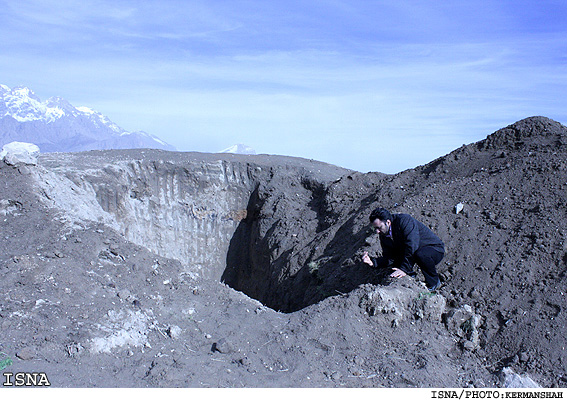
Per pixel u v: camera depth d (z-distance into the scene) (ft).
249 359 13.48
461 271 17.72
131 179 39.73
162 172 41.32
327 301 16.28
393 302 15.28
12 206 19.81
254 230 40.52
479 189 22.15
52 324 13.43
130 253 18.20
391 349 14.30
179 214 41.98
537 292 15.55
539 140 24.90
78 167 36.65
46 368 11.85
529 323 14.65
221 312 16.24
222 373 12.75
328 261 25.29
